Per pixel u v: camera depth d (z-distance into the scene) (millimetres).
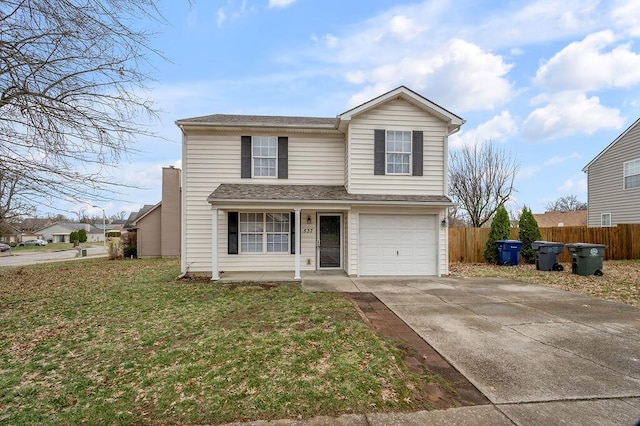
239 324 5410
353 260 10320
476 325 5309
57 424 2793
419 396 3104
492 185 22609
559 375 3533
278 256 11148
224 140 11008
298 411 2873
